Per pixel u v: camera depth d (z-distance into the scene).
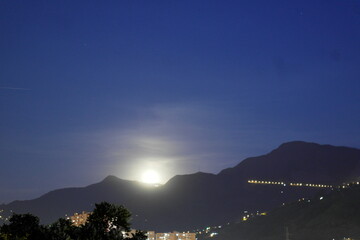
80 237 27.70
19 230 27.55
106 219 29.78
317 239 180.62
